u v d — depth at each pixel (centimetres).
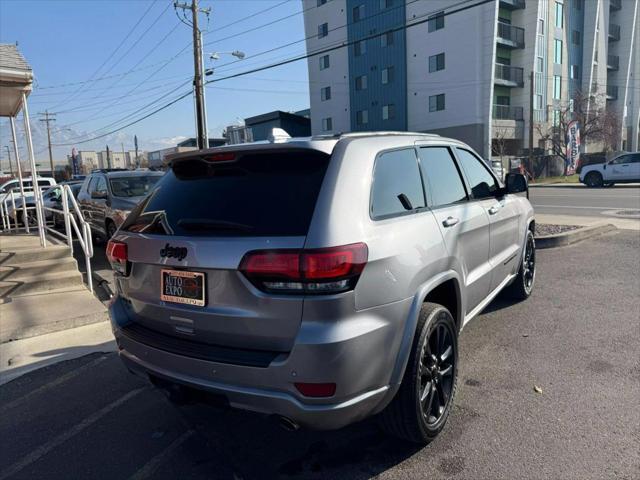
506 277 480
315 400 231
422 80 3972
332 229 234
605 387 354
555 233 930
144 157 8950
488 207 414
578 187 2484
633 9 5234
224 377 247
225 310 246
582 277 657
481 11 3588
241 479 274
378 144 293
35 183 759
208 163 288
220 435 321
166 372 269
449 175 372
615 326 473
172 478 278
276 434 318
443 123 3878
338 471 277
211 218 262
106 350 475
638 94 5522
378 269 247
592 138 4431
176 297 266
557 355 412
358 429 318
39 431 334
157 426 336
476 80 3644
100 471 287
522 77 4066
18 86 722
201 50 2486
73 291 661
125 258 298
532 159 3734
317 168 258
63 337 511
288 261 229
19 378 419
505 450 286
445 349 313
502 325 487
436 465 277
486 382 370
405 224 280
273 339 238
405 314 264
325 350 226
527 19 3994
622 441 289
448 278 313
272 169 269
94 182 1120
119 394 385
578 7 4584
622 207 1455
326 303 228
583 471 264
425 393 289
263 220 247
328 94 4791
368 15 4259
